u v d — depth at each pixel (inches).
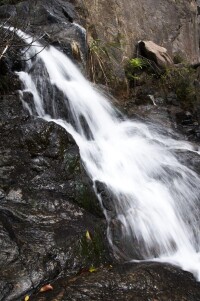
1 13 307.9
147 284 136.9
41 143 186.4
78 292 127.6
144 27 462.6
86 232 152.6
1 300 120.3
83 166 194.1
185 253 176.4
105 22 397.4
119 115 289.7
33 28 298.5
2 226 143.6
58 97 251.1
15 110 209.8
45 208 160.7
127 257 159.6
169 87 379.2
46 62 263.9
